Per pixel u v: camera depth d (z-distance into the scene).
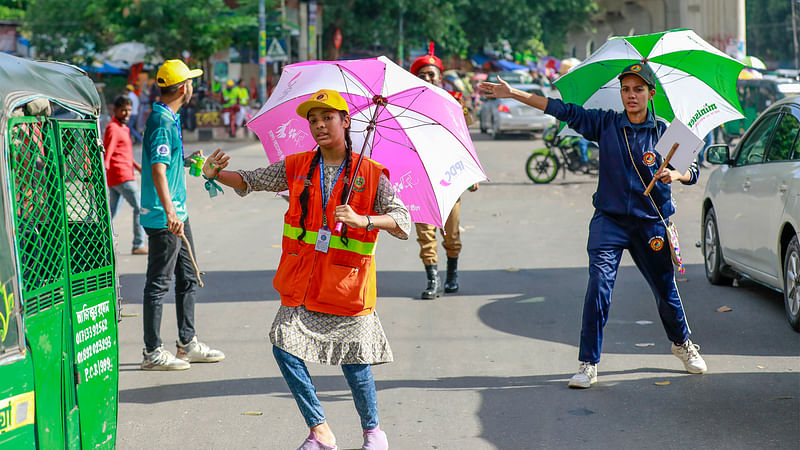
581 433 6.58
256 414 7.12
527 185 24.89
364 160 5.86
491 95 7.69
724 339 9.19
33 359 4.46
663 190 7.52
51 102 4.79
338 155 5.86
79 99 5.09
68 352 4.88
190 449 6.38
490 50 83.94
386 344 6.05
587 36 108.00
